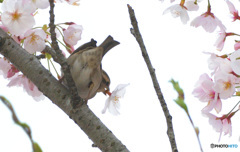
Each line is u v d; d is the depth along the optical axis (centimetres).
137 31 582
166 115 560
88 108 651
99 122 640
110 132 636
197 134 287
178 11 813
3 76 827
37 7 706
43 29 745
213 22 778
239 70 621
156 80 575
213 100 682
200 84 703
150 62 579
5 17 691
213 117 688
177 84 276
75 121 644
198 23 780
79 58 836
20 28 695
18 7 693
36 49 712
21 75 812
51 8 598
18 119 188
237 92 689
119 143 625
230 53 702
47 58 773
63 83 688
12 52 684
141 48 582
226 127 686
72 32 785
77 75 847
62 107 657
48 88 666
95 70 855
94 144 635
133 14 579
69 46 811
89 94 870
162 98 566
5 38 686
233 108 693
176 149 546
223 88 661
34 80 675
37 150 188
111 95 850
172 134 554
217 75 662
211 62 705
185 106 275
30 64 679
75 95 631
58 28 804
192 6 819
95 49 831
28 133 188
